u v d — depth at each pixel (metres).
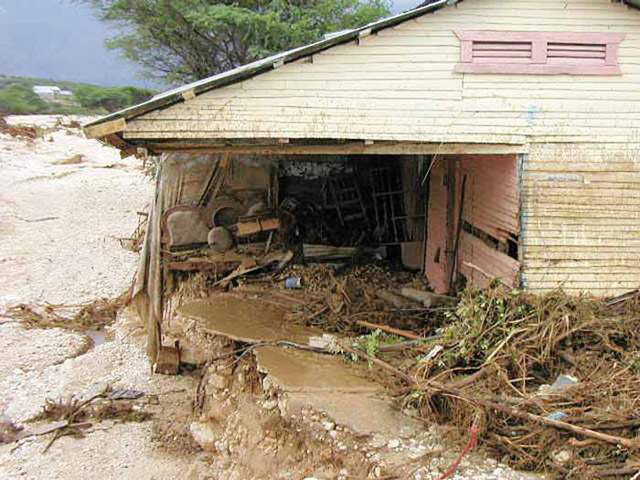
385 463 6.96
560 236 9.45
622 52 9.15
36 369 13.45
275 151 9.24
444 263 12.42
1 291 18.05
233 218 15.01
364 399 8.15
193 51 22.95
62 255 21.34
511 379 7.96
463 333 8.62
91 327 16.00
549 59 9.08
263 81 8.53
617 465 6.41
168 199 14.71
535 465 6.71
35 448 10.18
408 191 14.94
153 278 12.16
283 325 10.80
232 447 9.02
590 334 8.53
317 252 14.34
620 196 9.45
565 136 9.27
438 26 8.83
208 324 10.86
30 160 36.12
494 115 9.11
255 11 21.75
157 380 12.51
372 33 8.70
